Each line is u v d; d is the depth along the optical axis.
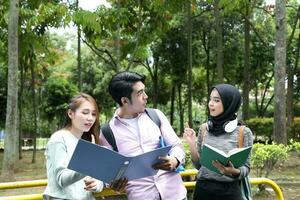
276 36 12.84
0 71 23.66
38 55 20.94
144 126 3.38
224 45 25.45
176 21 24.03
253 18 25.23
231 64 26.20
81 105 3.14
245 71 20.83
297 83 28.36
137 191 3.31
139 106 3.34
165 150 3.02
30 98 27.62
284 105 12.92
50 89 29.19
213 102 3.59
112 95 3.40
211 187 3.59
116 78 3.36
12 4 11.73
